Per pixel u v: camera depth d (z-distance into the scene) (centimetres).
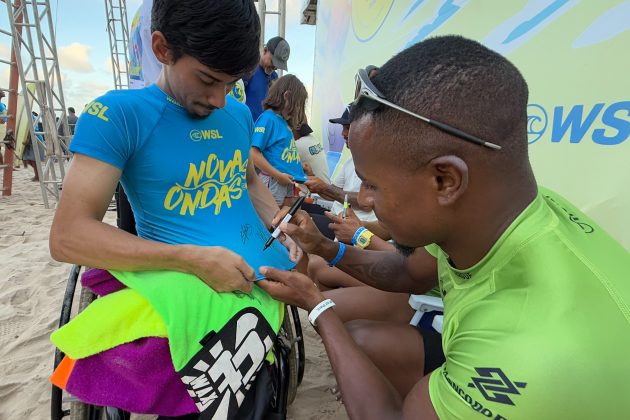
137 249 88
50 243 88
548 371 59
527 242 71
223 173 111
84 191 86
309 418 170
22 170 971
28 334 229
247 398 100
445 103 65
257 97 364
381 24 323
